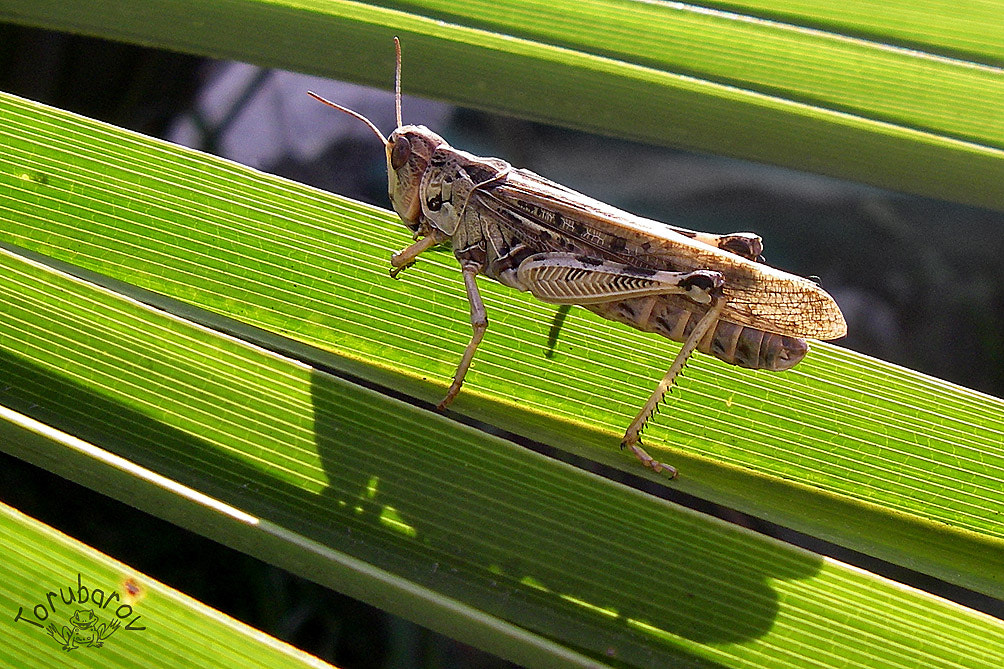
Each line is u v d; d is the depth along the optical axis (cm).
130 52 22
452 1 16
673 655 16
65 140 17
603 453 17
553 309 17
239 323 17
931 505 17
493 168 17
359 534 16
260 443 16
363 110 23
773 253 23
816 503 17
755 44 16
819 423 17
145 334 16
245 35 17
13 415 16
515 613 16
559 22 16
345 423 16
